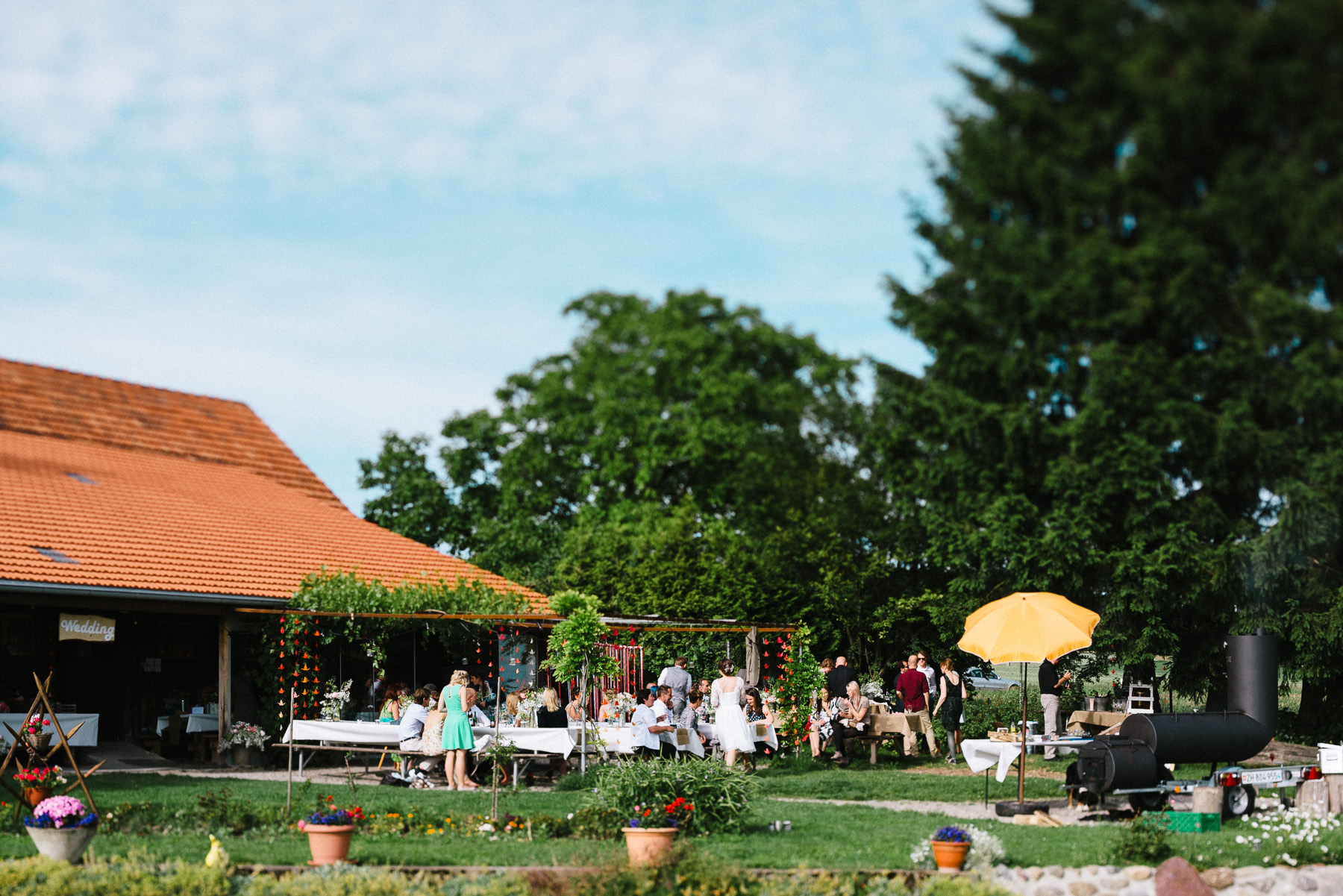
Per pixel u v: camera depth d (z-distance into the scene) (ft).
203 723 68.39
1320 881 35.50
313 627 67.97
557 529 125.08
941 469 84.64
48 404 96.12
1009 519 78.79
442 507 130.72
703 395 123.54
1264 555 72.69
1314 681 74.43
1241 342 78.48
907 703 66.80
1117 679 79.71
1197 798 43.19
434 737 54.44
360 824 41.50
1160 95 83.35
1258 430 76.59
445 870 34.55
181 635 73.36
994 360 86.89
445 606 69.92
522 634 78.07
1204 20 81.97
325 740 57.98
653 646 89.86
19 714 58.44
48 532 66.33
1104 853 37.52
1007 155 90.94
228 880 32.89
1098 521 78.64
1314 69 81.30
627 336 132.98
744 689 66.28
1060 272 87.61
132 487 83.76
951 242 92.12
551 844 39.29
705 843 39.24
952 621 81.35
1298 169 80.38
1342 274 80.53
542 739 54.85
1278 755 70.23
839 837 40.63
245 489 95.30
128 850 36.99
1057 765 63.52
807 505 104.73
